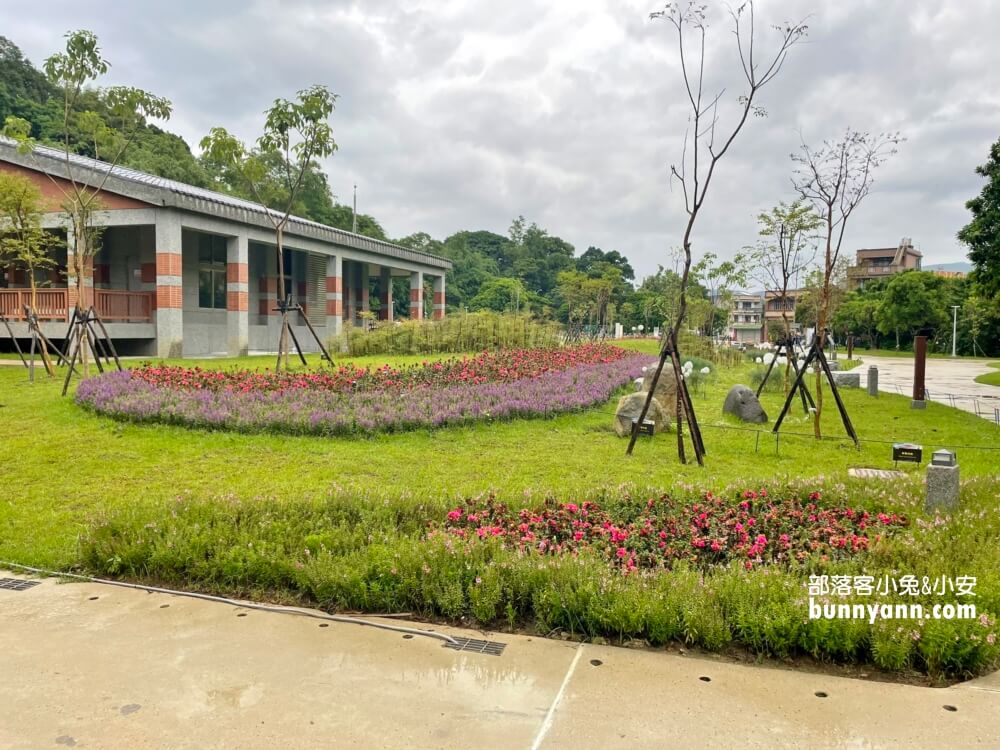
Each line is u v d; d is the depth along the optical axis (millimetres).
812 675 3070
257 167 12125
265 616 3650
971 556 3994
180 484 6316
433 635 3428
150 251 21328
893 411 12758
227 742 2461
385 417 8438
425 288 54656
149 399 8898
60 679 2910
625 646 3332
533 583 3646
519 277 69812
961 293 47188
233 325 19922
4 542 4781
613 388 12414
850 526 4750
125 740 2469
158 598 3885
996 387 19000
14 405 9867
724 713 2707
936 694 2896
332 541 4277
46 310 18578
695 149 7535
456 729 2564
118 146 14609
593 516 4789
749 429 9312
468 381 11008
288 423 8219
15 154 18188
